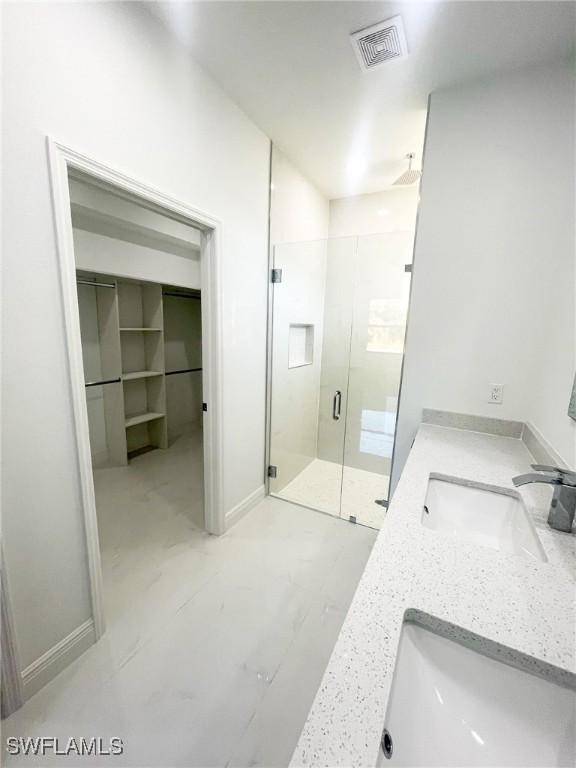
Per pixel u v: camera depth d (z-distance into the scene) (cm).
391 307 262
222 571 191
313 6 129
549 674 61
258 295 233
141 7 130
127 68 128
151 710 121
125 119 130
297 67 161
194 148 164
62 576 129
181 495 278
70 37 109
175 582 182
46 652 127
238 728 117
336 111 194
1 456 106
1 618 111
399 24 135
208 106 170
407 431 207
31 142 102
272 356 257
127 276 268
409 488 124
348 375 292
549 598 74
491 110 166
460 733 61
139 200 145
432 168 181
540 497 119
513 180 166
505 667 64
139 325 374
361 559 205
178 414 445
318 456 316
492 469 142
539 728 60
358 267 274
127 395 368
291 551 210
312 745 45
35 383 112
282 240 252
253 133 207
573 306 136
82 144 116
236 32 142
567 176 156
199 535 224
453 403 193
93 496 135
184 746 112
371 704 51
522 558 86
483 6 126
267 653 144
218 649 145
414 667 67
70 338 119
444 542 93
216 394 204
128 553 205
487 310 179
